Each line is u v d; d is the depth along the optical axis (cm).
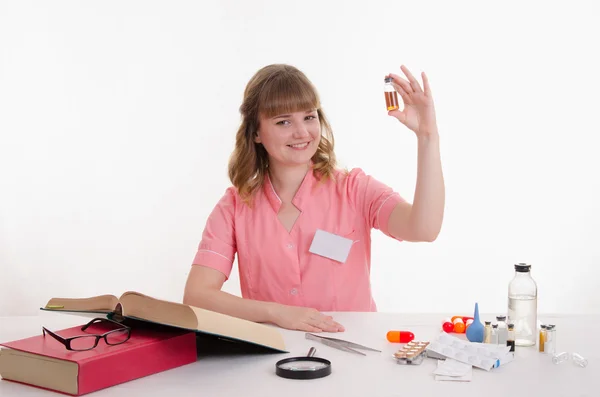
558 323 155
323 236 188
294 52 371
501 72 371
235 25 368
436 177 162
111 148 356
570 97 368
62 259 348
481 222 377
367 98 373
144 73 359
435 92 373
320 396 105
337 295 188
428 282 379
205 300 170
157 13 358
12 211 336
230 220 192
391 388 109
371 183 193
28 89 336
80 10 345
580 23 364
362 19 370
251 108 187
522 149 373
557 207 373
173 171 367
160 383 112
